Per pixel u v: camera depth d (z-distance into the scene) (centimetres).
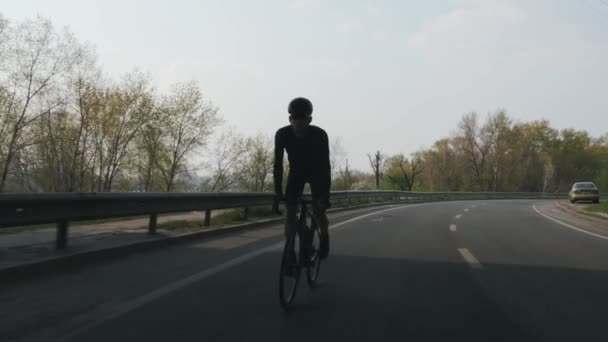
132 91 3322
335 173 8350
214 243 1011
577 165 9269
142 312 490
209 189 4003
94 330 432
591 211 2241
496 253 940
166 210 1025
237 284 623
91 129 3359
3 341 400
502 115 8600
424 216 2012
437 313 503
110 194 838
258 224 1384
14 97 3014
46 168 3344
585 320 486
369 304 536
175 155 3625
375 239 1137
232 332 432
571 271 754
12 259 666
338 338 420
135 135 3444
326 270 734
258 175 4231
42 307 500
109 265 738
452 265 793
